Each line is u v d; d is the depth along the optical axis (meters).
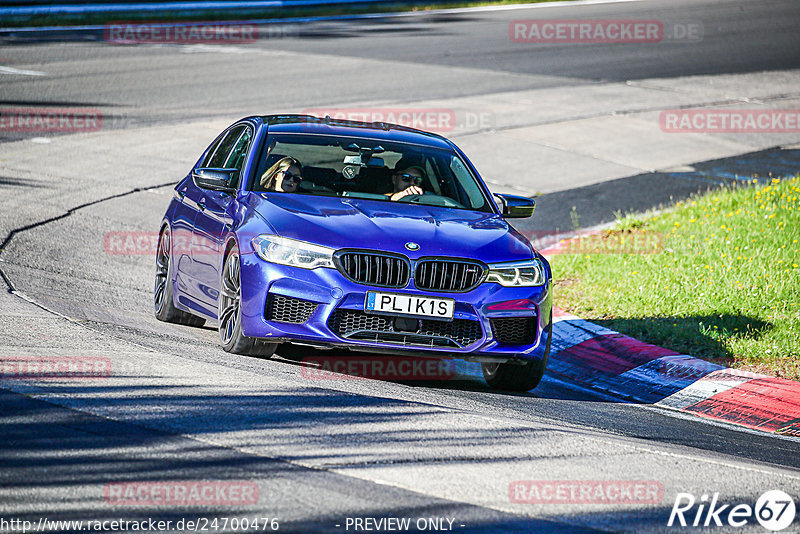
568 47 113.44
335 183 27.73
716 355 32.03
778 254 41.34
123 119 67.69
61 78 80.69
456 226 26.28
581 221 51.44
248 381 22.48
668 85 92.31
